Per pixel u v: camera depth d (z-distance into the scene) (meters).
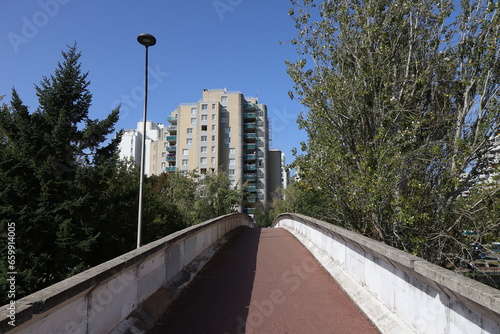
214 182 46.66
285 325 5.05
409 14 11.77
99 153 19.52
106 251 17.81
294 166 11.85
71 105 18.98
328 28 12.20
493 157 10.38
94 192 17.34
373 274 5.52
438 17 11.35
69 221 15.46
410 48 11.62
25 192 15.39
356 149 10.82
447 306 3.41
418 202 10.42
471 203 10.16
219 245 12.69
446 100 11.25
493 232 9.88
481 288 2.78
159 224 23.95
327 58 12.38
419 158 10.21
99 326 3.78
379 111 11.20
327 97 11.73
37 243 15.03
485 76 10.80
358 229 11.53
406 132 10.09
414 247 10.55
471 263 9.60
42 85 18.69
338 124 11.73
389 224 10.64
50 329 2.91
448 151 10.97
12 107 17.70
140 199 14.70
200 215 41.12
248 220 33.28
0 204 15.05
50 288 3.02
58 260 15.23
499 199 9.86
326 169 11.09
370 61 11.55
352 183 10.43
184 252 7.75
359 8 11.89
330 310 5.67
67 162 17.45
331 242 8.78
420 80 10.88
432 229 10.29
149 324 4.84
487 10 10.80
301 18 12.45
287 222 23.27
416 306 4.04
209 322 5.16
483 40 11.05
